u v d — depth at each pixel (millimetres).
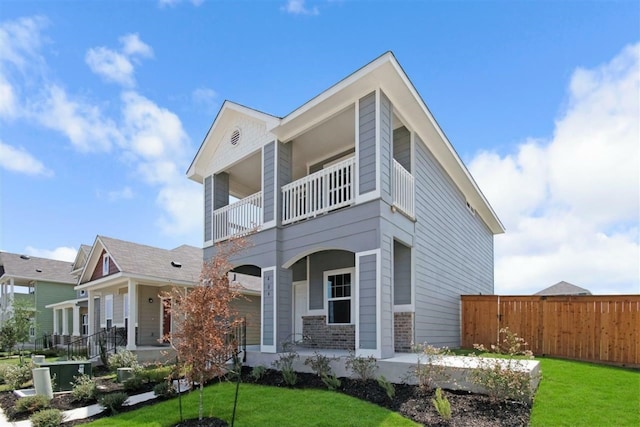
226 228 11219
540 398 5766
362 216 7719
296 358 8211
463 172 12430
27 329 17672
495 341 11172
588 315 9680
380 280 7254
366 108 8031
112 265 15828
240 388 7457
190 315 5719
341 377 7352
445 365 6250
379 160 7648
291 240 9203
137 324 15602
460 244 13406
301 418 5480
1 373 10555
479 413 5227
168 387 7570
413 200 9234
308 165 12086
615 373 7562
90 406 7465
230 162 11344
